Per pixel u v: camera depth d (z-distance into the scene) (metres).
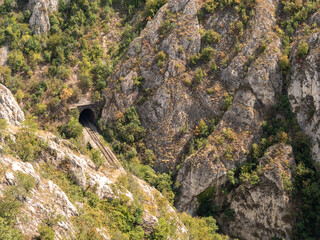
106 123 100.94
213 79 97.44
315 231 78.19
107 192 61.00
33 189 46.00
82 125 102.31
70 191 55.28
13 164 46.59
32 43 106.81
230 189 87.50
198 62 100.38
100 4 121.38
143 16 115.44
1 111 68.69
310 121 85.62
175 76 98.88
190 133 94.69
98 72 106.38
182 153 92.94
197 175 87.06
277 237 80.88
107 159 90.50
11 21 109.56
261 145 86.62
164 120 96.94
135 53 105.12
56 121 98.56
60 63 107.62
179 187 89.69
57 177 55.53
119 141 96.88
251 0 101.38
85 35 114.50
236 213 86.06
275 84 91.69
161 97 98.12
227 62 97.31
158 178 89.25
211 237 76.81
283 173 81.19
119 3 122.44
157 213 66.75
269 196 81.69
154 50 103.56
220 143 88.44
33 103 99.31
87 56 109.94
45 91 101.88
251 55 95.12
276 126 88.81
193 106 96.31
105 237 52.28
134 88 101.62
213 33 100.06
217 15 103.12
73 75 106.81
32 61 105.12
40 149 56.31
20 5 115.12
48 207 45.97
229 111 91.81
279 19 99.94
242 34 98.94
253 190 83.31
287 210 80.25
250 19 99.88
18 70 103.44
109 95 102.69
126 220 58.91
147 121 98.88
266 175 82.19
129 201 61.94
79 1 118.31
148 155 94.12
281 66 91.94
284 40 95.12
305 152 84.06
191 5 105.44
